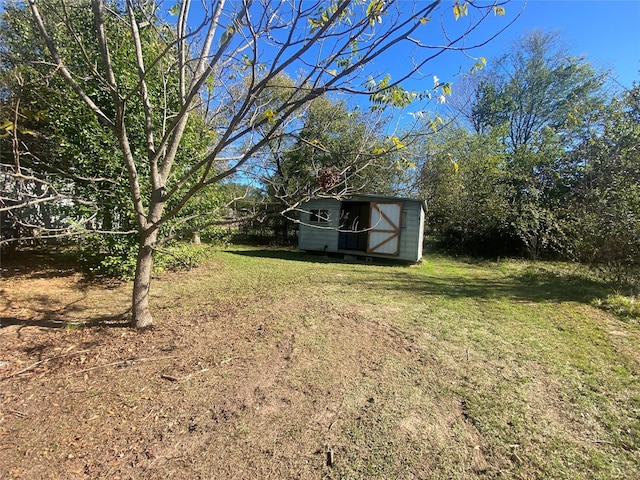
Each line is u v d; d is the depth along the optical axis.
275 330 3.73
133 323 3.68
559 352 3.38
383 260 10.99
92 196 5.54
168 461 1.77
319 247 11.83
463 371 2.90
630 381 2.80
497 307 5.03
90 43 5.45
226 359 2.98
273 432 2.03
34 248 7.82
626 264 6.55
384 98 2.15
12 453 1.78
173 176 6.03
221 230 7.58
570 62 16.19
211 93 3.71
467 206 13.27
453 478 1.72
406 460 1.84
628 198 6.31
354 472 1.74
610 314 4.77
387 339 3.59
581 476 1.75
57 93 5.36
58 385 2.48
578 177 9.29
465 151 14.99
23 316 4.00
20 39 5.88
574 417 2.28
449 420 2.21
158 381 2.58
